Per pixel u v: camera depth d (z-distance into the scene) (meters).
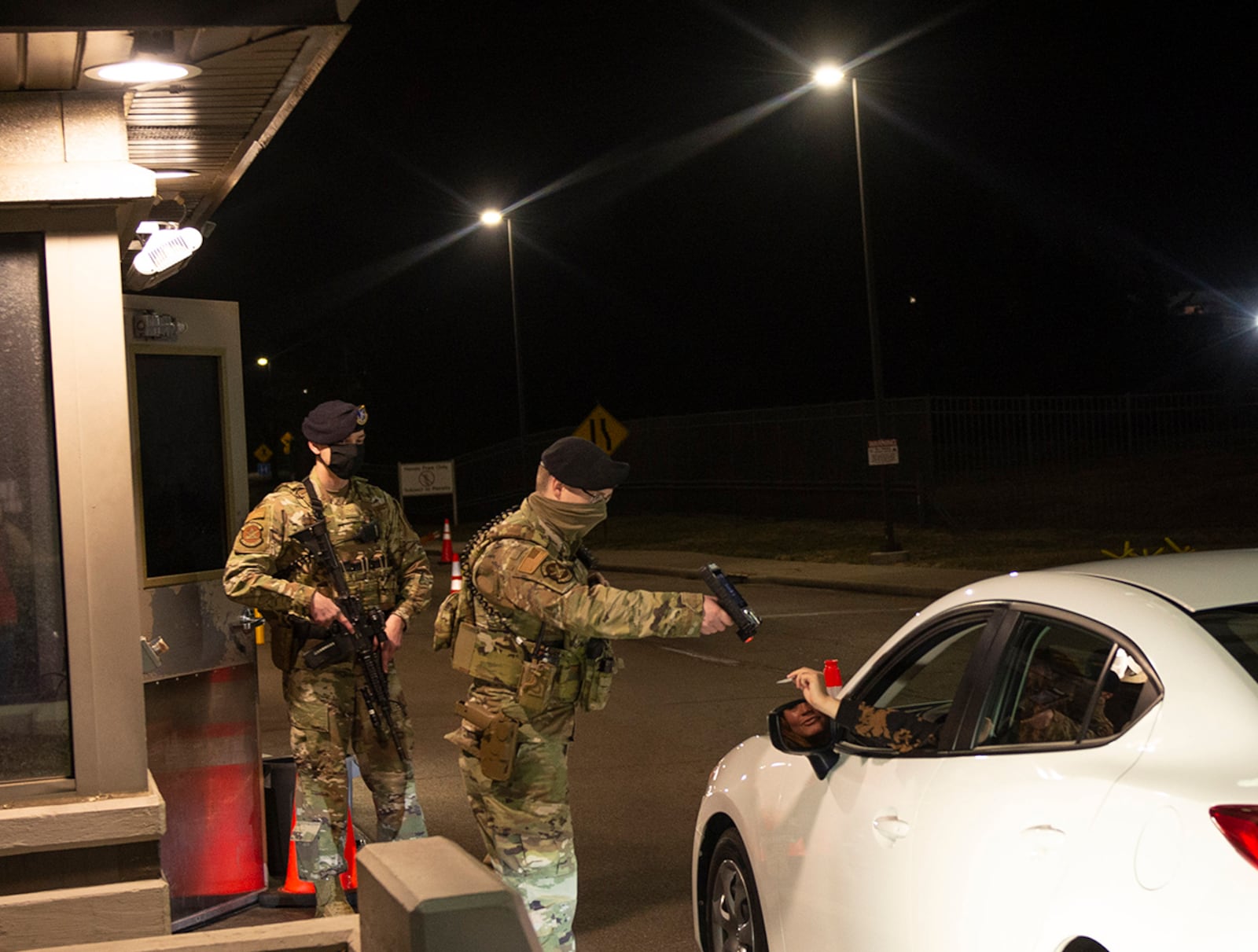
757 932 4.64
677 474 40.00
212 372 6.17
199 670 5.99
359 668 5.77
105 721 4.55
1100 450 30.30
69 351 4.54
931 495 29.05
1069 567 4.05
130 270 6.11
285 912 6.16
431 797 8.73
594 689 4.42
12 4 3.72
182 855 5.96
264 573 5.66
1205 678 3.16
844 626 16.66
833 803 4.12
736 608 4.03
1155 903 2.81
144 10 3.83
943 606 4.25
